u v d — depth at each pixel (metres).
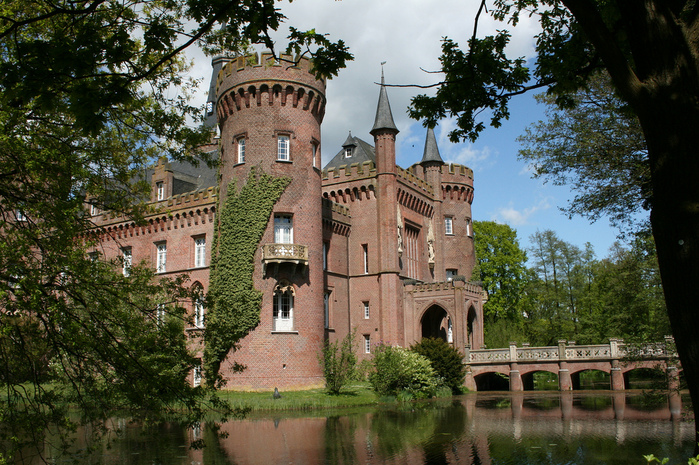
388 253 47.03
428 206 54.59
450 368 42.09
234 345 13.34
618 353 42.22
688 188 6.11
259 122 38.75
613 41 6.50
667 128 6.27
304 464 17.23
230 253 37.75
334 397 34.72
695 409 5.97
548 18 10.87
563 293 67.38
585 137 20.84
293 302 38.09
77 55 7.60
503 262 64.81
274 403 31.52
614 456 18.08
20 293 9.95
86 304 11.15
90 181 12.88
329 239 46.56
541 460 17.67
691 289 5.99
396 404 34.94
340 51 8.87
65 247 10.78
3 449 19.03
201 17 8.63
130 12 10.57
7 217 11.42
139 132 13.64
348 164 53.94
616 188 20.31
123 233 49.03
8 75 7.66
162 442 13.01
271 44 8.65
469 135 11.13
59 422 11.12
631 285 31.52
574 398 37.53
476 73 10.41
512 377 44.88
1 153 11.27
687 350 6.02
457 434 22.77
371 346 46.75
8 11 11.07
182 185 49.34
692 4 7.84
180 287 12.62
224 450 19.58
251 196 37.91
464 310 46.69
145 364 11.27
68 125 12.01
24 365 11.42
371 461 17.64
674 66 6.30
